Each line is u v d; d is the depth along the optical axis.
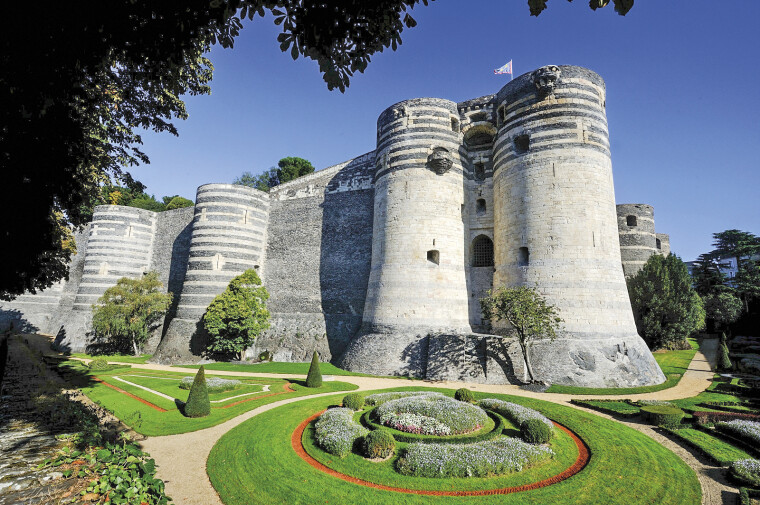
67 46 5.81
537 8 5.21
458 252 31.02
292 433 15.52
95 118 13.44
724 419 16.38
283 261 41.44
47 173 7.75
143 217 50.34
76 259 54.81
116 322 36.84
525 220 27.44
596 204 26.08
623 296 25.70
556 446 14.00
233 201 40.41
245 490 10.87
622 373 23.28
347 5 5.98
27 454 9.52
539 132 27.69
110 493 7.34
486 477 11.62
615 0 4.77
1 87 5.94
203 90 15.80
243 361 34.75
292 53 6.40
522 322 23.05
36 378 21.73
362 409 18.16
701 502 10.34
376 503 10.26
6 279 7.77
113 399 19.86
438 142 31.95
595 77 28.31
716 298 50.53
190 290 37.94
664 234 50.03
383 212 32.34
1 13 5.14
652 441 14.52
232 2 5.73
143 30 6.12
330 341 35.16
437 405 16.27
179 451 13.62
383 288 30.56
